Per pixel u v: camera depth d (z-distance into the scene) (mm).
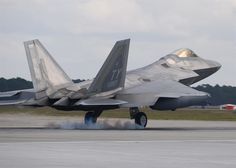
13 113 152500
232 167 43094
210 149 56312
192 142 64312
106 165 43500
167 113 199125
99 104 95062
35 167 42156
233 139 69000
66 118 144000
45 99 96750
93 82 96375
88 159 47094
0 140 64938
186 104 98938
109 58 97125
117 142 63281
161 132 83438
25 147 56719
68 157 48312
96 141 64312
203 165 43969
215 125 117062
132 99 98938
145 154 51156
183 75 111500
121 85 98562
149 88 100438
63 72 98250
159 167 42656
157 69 110875
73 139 66938
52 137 70000
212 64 116500
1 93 107875
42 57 97125
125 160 46594
